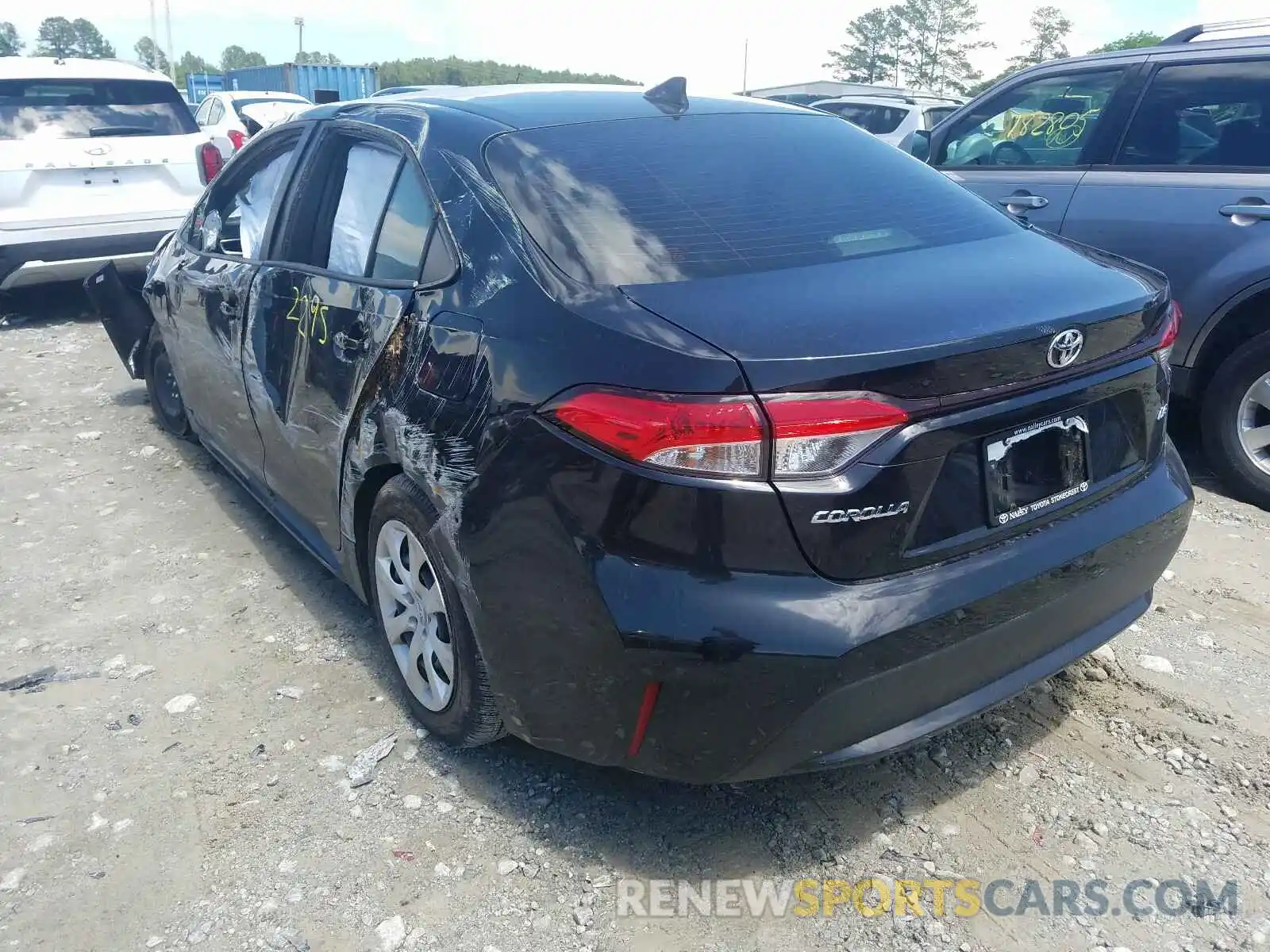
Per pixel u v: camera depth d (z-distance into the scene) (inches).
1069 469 98.0
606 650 86.9
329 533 134.1
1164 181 186.2
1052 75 209.8
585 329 90.2
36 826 106.4
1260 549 164.6
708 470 81.9
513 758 115.6
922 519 87.5
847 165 123.5
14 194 305.4
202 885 98.4
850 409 81.9
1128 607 112.6
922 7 2856.8
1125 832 104.2
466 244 106.0
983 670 94.0
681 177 112.3
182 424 210.1
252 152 164.6
